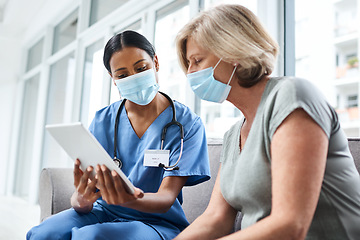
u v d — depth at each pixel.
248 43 0.72
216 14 0.77
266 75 0.77
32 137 4.79
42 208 1.38
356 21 12.56
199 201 1.22
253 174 0.68
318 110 0.60
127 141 1.11
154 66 1.16
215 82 0.78
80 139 0.73
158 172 1.05
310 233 0.63
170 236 0.91
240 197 0.73
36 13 4.74
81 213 0.98
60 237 0.87
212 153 1.28
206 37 0.75
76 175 0.84
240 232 0.59
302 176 0.55
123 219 1.00
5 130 5.16
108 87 2.99
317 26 13.11
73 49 3.85
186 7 2.42
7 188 5.07
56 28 4.54
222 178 0.81
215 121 2.10
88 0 3.65
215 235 0.81
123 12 2.99
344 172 0.64
